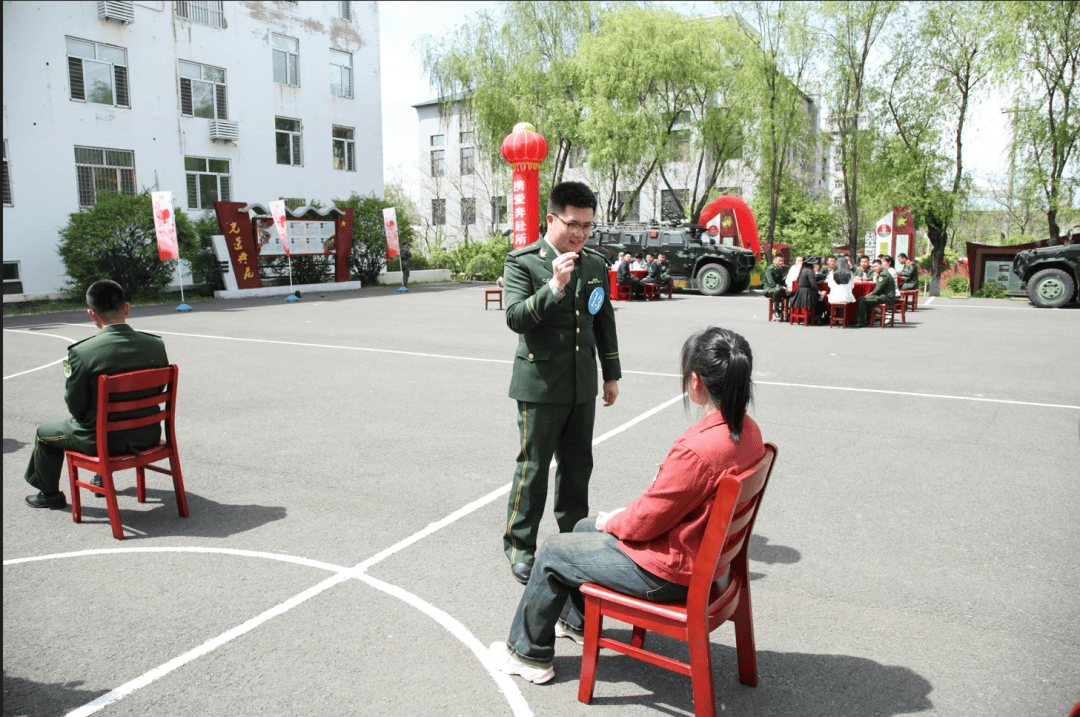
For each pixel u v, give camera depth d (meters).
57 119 20.55
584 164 29.77
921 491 4.76
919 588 3.44
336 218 24.91
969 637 3.02
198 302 20.58
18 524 4.28
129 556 3.82
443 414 6.96
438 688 2.68
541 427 3.46
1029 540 3.97
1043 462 5.37
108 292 4.16
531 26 27.48
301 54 27.33
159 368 4.27
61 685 2.68
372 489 4.87
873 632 3.07
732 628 3.17
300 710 2.54
